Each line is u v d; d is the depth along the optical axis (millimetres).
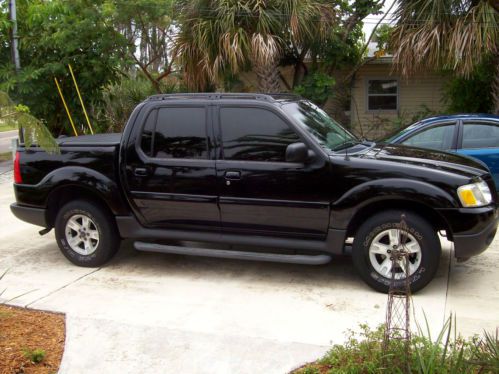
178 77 15211
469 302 5055
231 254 5727
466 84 13203
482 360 3275
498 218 5379
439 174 5023
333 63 14492
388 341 3471
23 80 13414
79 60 14148
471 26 10203
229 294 5398
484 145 8352
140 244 6074
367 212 5352
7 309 5020
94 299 5301
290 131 5426
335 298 5230
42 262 6570
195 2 11898
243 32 11453
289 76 15664
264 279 5820
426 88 16219
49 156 6258
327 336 4406
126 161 5926
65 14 13906
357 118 16516
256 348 4164
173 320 4773
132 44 14516
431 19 10703
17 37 14070
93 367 3947
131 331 4500
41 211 6336
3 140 25812
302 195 5344
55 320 4762
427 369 3199
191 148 5730
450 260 6270
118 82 14992
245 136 5559
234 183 5539
